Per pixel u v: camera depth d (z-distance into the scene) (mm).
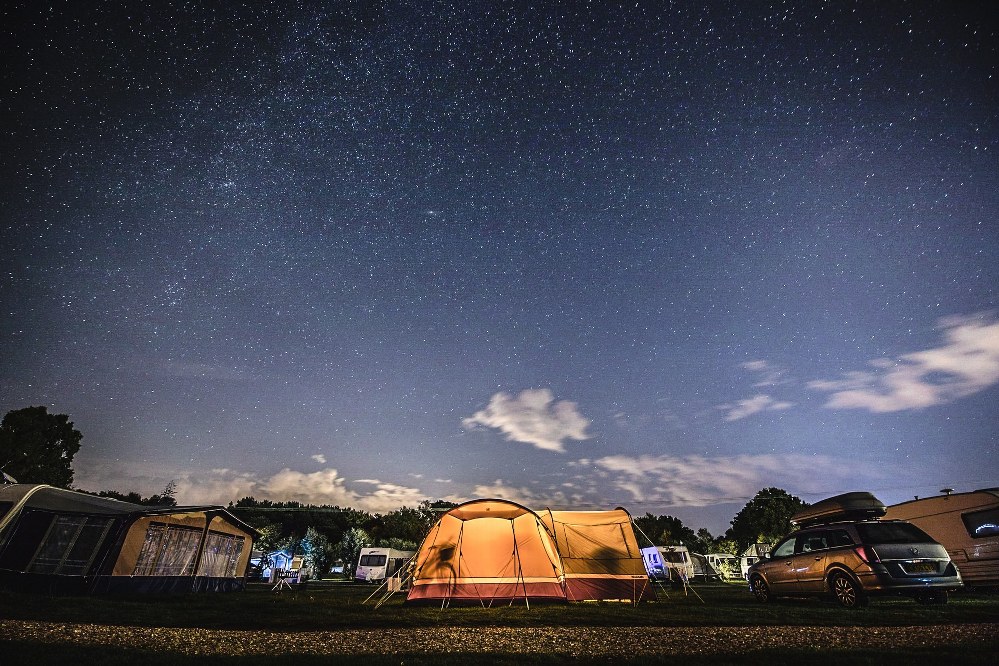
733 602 12836
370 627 8844
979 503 13516
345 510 73562
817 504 13352
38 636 7230
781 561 12203
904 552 10281
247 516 61625
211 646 7008
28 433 34062
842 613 9398
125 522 15797
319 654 6488
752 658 6086
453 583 13891
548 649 6875
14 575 14680
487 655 6469
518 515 14234
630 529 15008
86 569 14922
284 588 21984
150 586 16375
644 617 9766
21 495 15602
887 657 5945
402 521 65062
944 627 7812
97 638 7309
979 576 13102
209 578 19031
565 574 14016
